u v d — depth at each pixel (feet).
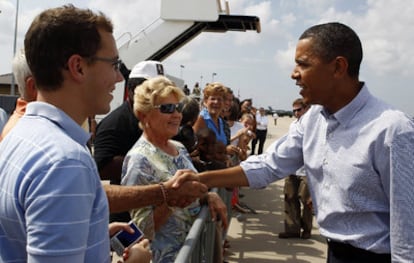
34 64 3.68
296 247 16.72
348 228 6.20
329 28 6.14
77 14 3.73
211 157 10.44
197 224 6.51
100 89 3.88
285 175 8.00
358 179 5.93
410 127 5.56
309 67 6.17
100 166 8.83
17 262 3.43
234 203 21.31
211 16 28.19
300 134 7.73
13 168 3.31
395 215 5.49
